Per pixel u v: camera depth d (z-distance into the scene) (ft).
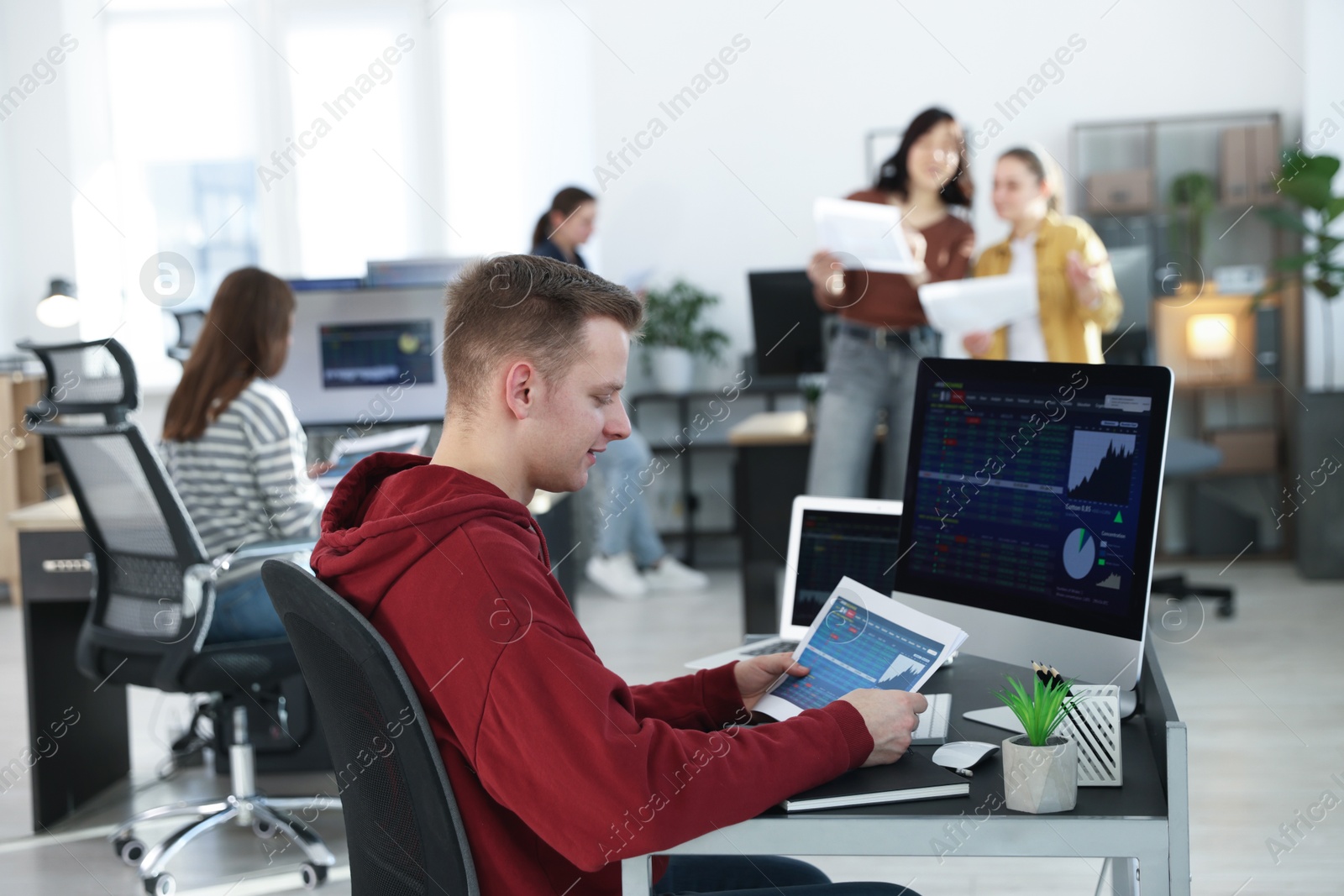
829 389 12.16
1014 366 4.81
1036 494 4.69
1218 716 11.14
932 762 3.93
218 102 20.99
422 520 3.56
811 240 19.58
